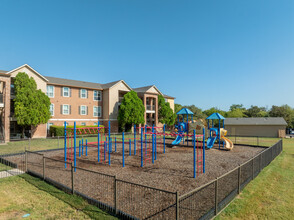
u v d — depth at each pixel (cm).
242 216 519
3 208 551
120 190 671
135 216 486
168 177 837
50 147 1766
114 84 3412
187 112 1866
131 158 1272
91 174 870
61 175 854
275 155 1359
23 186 726
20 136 2509
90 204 569
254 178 848
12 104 2553
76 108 3083
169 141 2283
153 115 4178
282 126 3312
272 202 611
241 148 1783
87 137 2711
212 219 493
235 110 5906
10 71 2317
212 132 1827
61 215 511
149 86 4162
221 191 657
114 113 3406
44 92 2622
